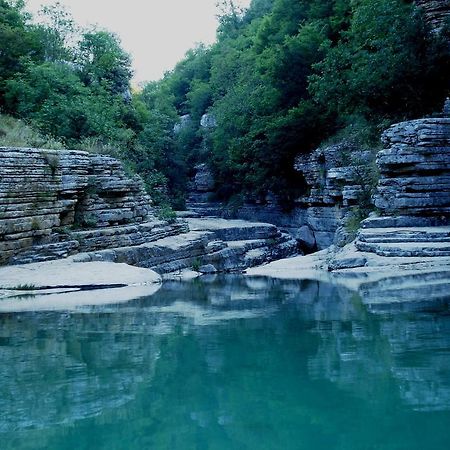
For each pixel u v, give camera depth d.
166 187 50.88
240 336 7.81
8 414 4.72
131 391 5.30
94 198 25.03
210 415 4.54
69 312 11.04
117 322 9.54
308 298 11.87
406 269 15.70
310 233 37.16
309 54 40.12
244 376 5.69
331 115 37.62
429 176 20.67
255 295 13.12
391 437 3.96
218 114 52.75
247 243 32.66
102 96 38.66
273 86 42.59
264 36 54.62
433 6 26.77
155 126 49.31
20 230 20.30
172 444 3.96
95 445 3.98
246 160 45.34
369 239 19.12
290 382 5.40
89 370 6.16
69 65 41.12
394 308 9.66
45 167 21.72
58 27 43.44
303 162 37.72
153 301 12.63
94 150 28.92
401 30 25.38
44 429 4.36
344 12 41.16
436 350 6.48
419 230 18.91
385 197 21.50
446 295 11.05
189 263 26.73
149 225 27.33
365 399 4.82
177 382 5.58
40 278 16.77
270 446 3.87
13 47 35.19
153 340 7.77
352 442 3.89
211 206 53.25
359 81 26.47
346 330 7.89
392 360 6.08
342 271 17.34
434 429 4.10
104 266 19.25
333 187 31.94
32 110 32.12
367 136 30.08
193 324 9.05
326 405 4.70
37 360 6.70
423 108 25.94
